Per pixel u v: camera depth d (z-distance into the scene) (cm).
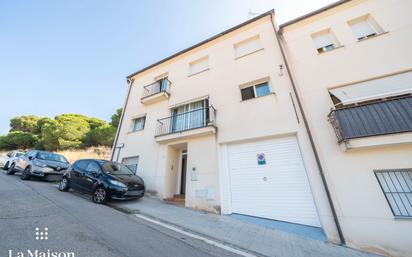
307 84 635
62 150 1747
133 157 979
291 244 412
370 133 454
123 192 610
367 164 470
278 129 629
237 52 905
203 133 750
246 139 677
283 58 727
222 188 663
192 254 332
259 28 871
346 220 448
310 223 512
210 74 905
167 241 374
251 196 617
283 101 661
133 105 1153
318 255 370
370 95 515
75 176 730
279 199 572
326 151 527
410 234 394
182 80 995
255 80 762
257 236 447
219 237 425
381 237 408
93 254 281
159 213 573
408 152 442
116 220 463
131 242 345
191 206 688
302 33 739
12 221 365
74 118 2130
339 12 711
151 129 970
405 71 524
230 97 786
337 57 632
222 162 704
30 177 917
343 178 482
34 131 2544
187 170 755
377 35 600
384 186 450
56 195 645
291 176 577
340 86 587
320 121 566
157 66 1169
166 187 807
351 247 418
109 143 1917
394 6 618
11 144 2205
